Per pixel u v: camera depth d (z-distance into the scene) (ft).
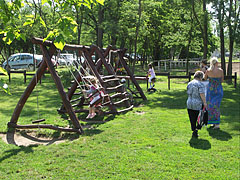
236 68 107.04
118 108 34.88
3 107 35.24
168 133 23.03
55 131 23.99
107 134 22.80
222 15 60.08
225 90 49.06
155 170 15.79
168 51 146.00
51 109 33.96
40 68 25.08
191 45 81.30
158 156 17.85
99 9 70.03
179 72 97.81
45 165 16.51
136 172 15.49
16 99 41.63
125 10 73.87
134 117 29.17
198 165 16.52
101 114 29.14
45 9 47.60
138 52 143.23
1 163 16.81
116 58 50.01
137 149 19.22
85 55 32.65
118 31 69.62
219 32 65.72
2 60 111.24
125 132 23.34
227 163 16.88
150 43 125.80
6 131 23.91
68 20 11.94
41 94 46.78
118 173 15.43
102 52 37.68
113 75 36.09
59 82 24.17
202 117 21.67
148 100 40.50
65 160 17.24
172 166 16.39
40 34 54.75
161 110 32.86
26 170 15.88
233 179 14.82
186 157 17.71
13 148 19.54
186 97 42.68
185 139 21.49
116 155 18.02
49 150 19.15
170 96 44.11
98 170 15.80
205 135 22.67
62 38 11.86
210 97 24.49
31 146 20.20
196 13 63.62
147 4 77.10
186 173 15.47
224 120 27.55
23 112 31.99
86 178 14.83
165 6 103.91
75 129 23.06
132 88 53.21
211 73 24.41
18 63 96.53
